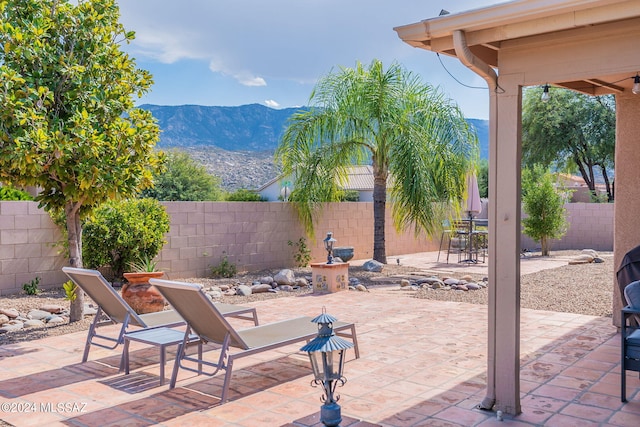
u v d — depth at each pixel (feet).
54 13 23.21
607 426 13.12
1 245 30.99
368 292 33.68
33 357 19.54
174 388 16.20
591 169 88.94
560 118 84.23
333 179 43.88
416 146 40.57
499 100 13.80
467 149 42.83
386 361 18.58
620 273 18.75
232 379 16.99
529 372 17.33
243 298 32.09
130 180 23.24
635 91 14.80
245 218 42.01
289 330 17.83
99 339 22.18
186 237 38.50
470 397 15.10
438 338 21.71
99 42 23.77
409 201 40.63
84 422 13.65
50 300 29.99
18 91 20.65
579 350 19.83
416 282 37.65
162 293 15.85
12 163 20.54
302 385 16.37
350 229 50.78
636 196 21.98
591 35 12.46
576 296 31.45
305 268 45.19
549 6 11.44
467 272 42.83
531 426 13.12
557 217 55.06
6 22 21.95
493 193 13.93
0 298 30.12
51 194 23.67
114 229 33.65
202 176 125.59
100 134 22.12
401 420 13.53
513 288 13.73
